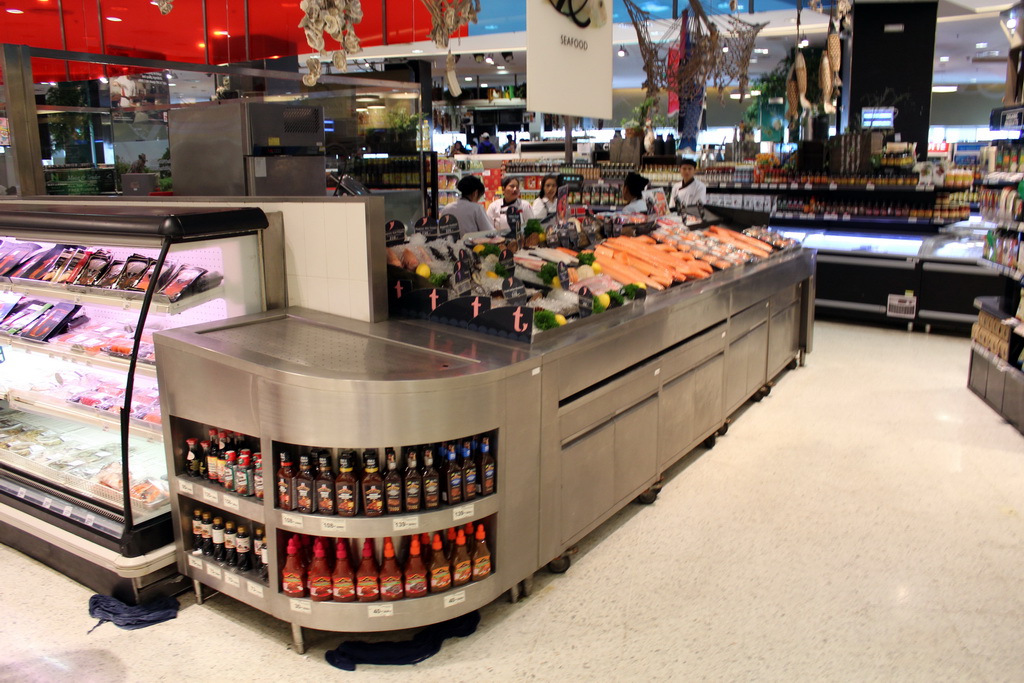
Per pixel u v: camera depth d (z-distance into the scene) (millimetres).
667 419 4188
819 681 2701
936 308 7949
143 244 2992
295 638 2879
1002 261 5332
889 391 6090
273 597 2885
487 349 3053
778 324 6012
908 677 2719
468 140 13531
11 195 4281
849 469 4586
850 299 8445
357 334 3221
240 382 2816
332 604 2797
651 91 5672
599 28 3520
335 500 2756
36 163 4340
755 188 9711
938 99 18938
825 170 9227
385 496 2764
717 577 3393
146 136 5602
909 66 10000
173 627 3057
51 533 3279
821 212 9336
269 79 7703
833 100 7320
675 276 4586
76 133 5102
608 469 3629
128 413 2945
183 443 3146
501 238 4395
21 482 3533
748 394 5508
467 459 2826
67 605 3193
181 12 9164
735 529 3842
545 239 4500
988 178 5594
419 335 3223
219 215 3162
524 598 3236
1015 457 4738
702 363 4598
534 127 13617
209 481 3070
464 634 2977
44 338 3578
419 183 7820
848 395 6000
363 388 2613
